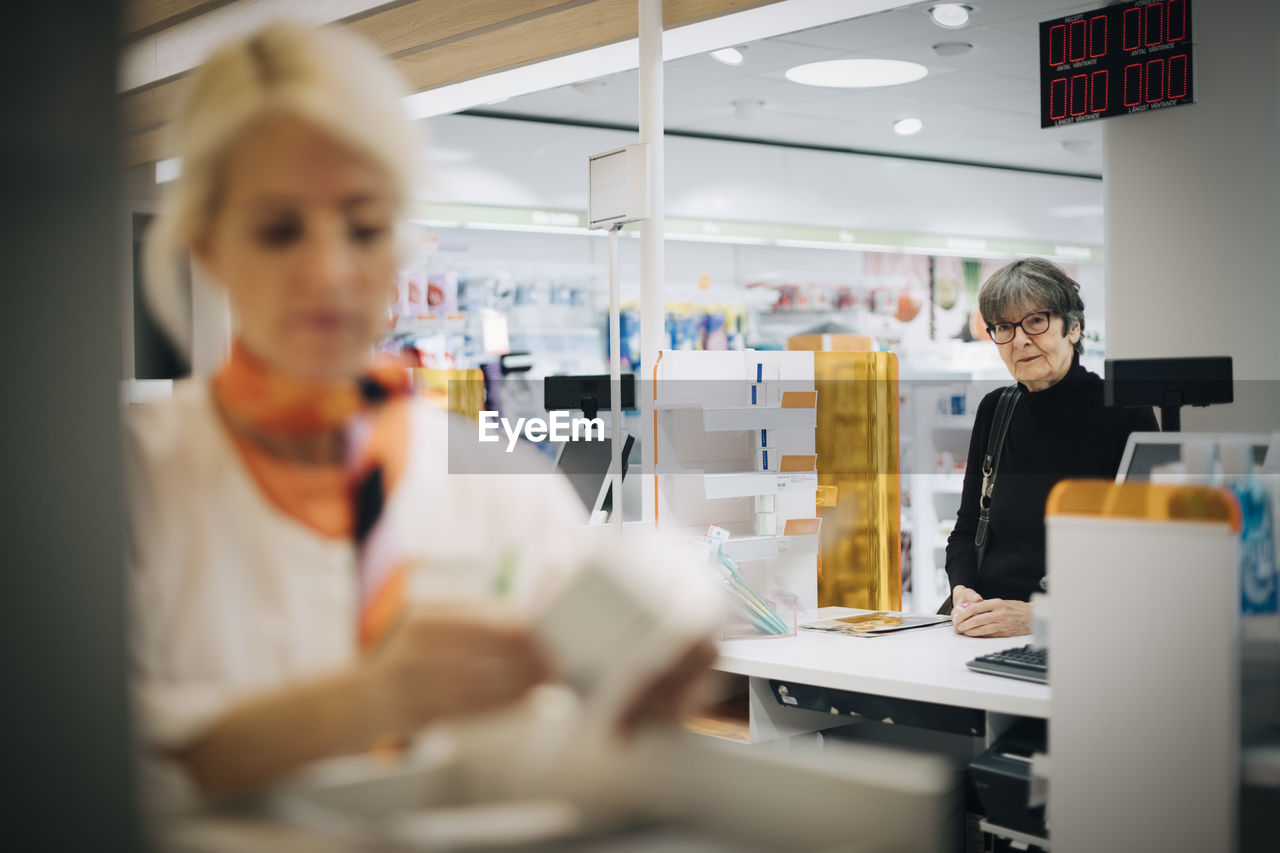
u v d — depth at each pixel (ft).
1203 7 12.62
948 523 16.22
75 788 2.01
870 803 2.83
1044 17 19.40
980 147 29.45
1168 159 12.91
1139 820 5.37
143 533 1.99
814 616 9.86
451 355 23.47
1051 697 5.64
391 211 2.06
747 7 12.31
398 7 14.94
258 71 1.97
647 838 2.15
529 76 15.19
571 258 25.82
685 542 8.79
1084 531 5.50
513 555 2.07
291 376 2.00
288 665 2.00
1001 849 6.37
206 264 2.02
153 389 2.41
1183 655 5.21
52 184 2.02
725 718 8.58
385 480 2.05
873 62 21.88
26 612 2.01
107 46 2.05
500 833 2.04
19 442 2.01
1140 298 13.16
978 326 32.35
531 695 2.04
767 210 28.32
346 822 2.00
